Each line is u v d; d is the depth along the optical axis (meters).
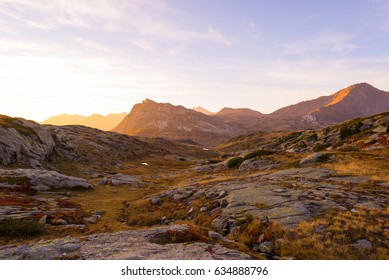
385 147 49.06
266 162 53.59
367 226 18.30
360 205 22.02
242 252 15.41
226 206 27.00
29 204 29.84
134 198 41.69
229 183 36.69
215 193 32.19
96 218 28.89
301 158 48.97
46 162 62.78
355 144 59.84
